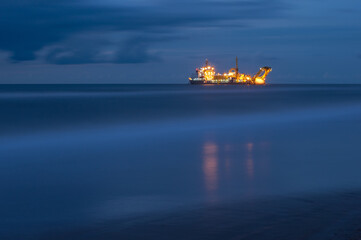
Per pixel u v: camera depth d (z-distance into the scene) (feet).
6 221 30.25
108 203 34.86
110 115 158.51
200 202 34.32
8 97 366.22
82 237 26.73
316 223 27.45
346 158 57.62
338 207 31.55
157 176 46.39
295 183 41.39
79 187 41.37
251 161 55.88
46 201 35.88
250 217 29.40
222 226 27.61
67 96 391.04
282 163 54.03
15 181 44.65
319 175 45.52
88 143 80.28
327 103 243.81
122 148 71.82
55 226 29.04
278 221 28.17
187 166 52.60
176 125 119.03
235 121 130.93
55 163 56.85
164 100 293.64
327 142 75.87
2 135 96.68
